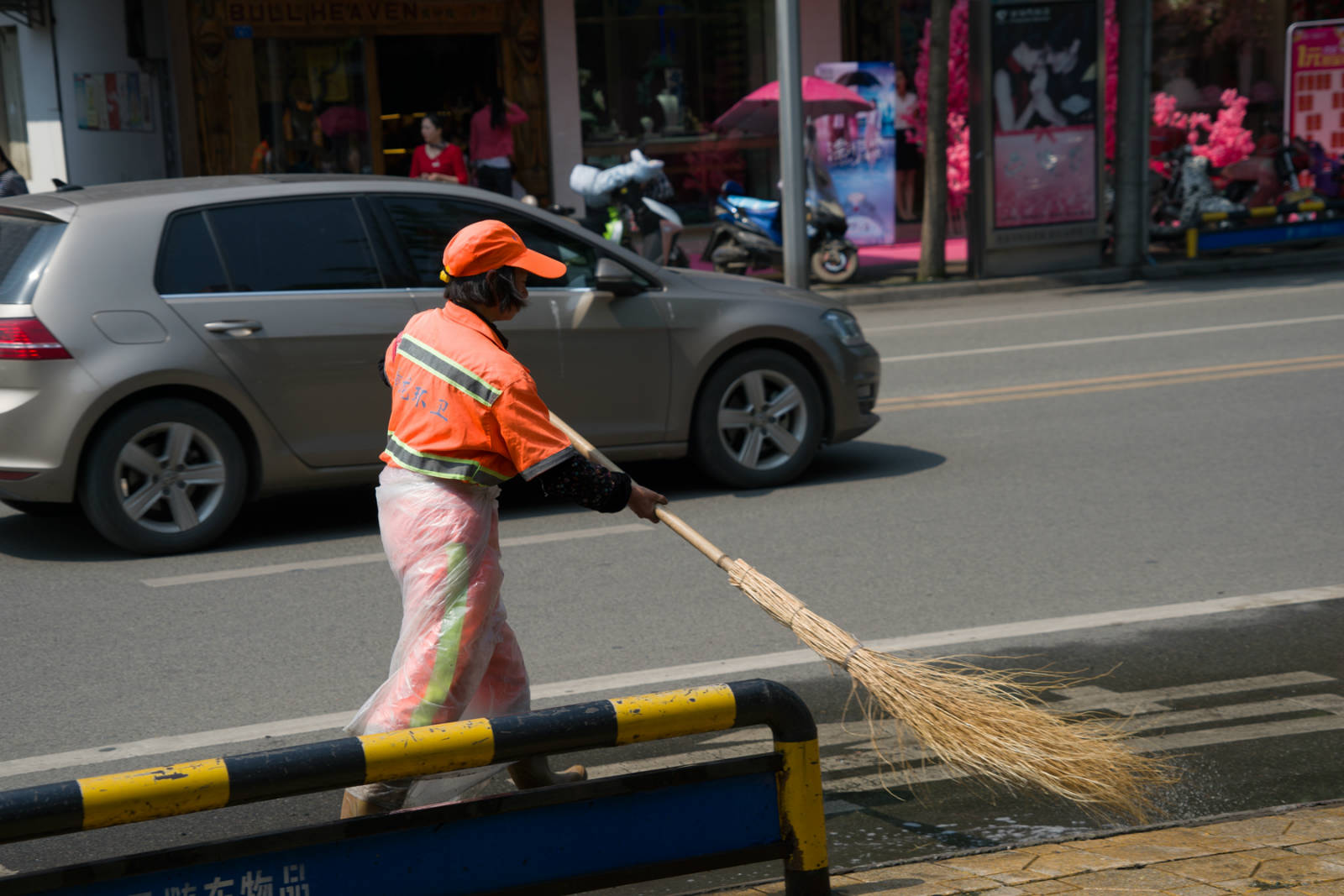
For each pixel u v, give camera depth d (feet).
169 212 23.72
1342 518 24.47
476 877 9.77
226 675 18.21
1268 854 12.03
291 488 24.52
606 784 10.10
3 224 24.22
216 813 14.48
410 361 12.53
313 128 64.44
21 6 75.82
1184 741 15.42
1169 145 68.85
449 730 9.60
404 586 12.51
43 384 22.65
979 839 13.34
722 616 20.21
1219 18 76.07
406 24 64.69
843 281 58.54
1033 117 58.54
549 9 67.31
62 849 13.67
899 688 11.90
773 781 10.69
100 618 20.65
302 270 24.35
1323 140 66.33
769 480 27.96
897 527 24.77
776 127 60.90
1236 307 50.34
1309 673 17.42
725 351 27.17
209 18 61.31
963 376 39.58
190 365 23.27
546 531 25.16
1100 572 21.86
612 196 56.44
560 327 25.64
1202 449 29.86
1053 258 60.18
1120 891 11.23
